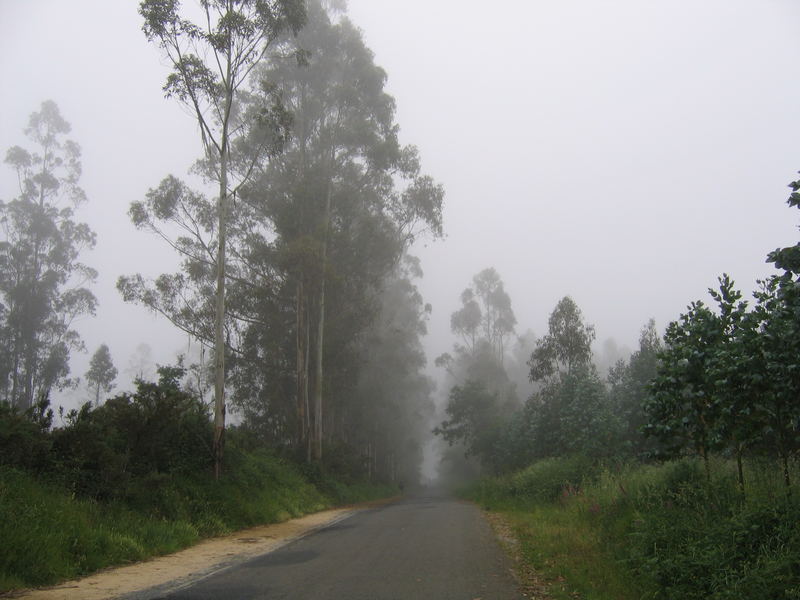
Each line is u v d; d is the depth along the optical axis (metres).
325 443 34.91
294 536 13.05
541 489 18.38
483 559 8.98
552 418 26.34
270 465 22.06
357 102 31.27
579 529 10.46
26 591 7.11
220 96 19.44
